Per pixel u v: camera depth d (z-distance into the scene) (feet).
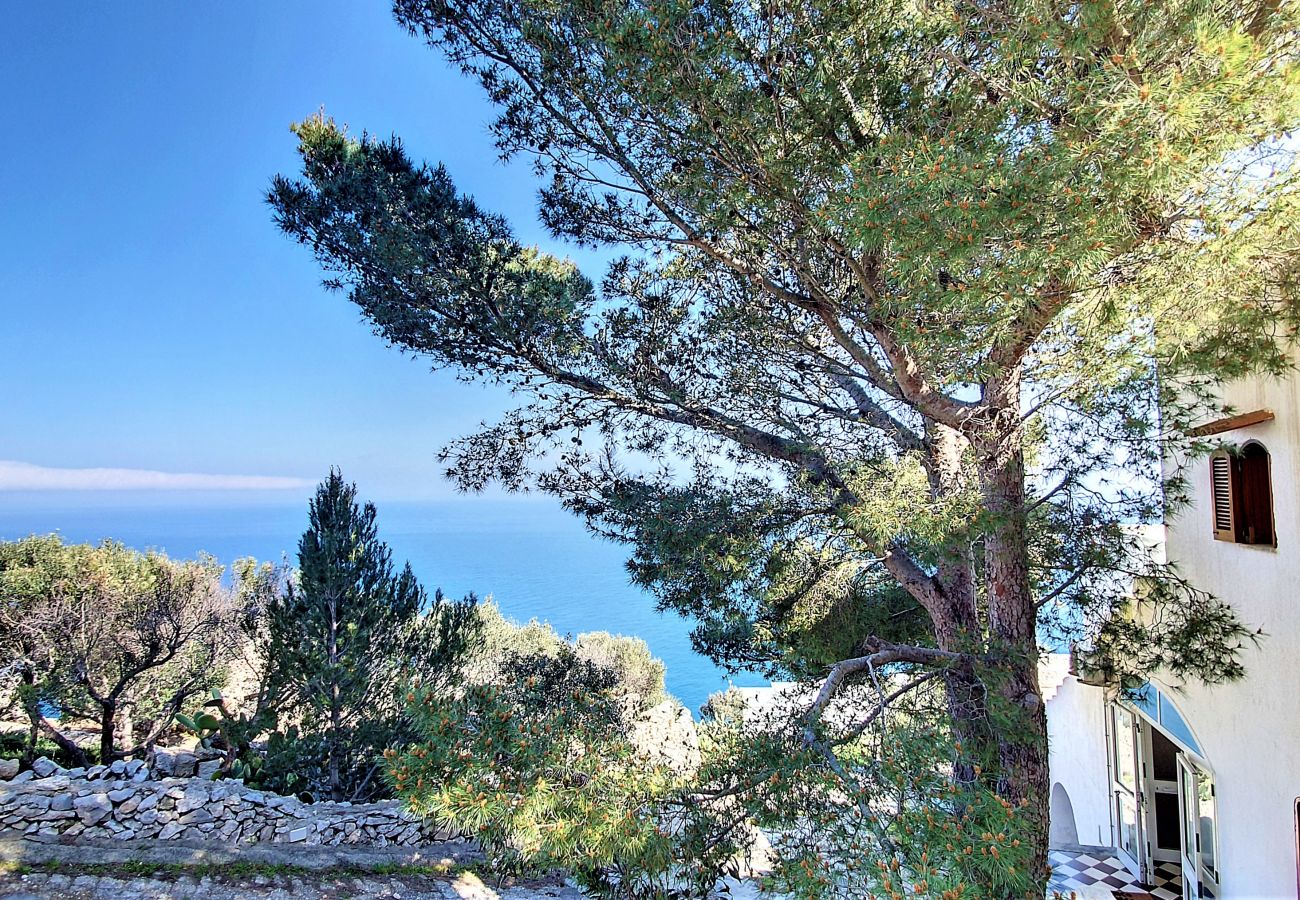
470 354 19.30
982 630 17.26
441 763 10.07
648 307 20.03
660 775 10.83
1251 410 18.48
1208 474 21.20
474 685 12.06
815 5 12.76
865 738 12.23
